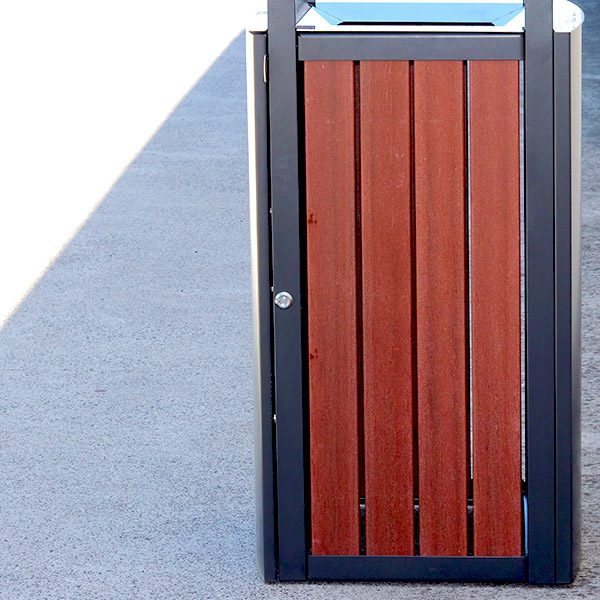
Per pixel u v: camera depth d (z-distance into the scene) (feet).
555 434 12.16
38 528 14.08
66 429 16.60
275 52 11.64
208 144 30.22
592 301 20.90
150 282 22.00
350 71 11.59
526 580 12.51
